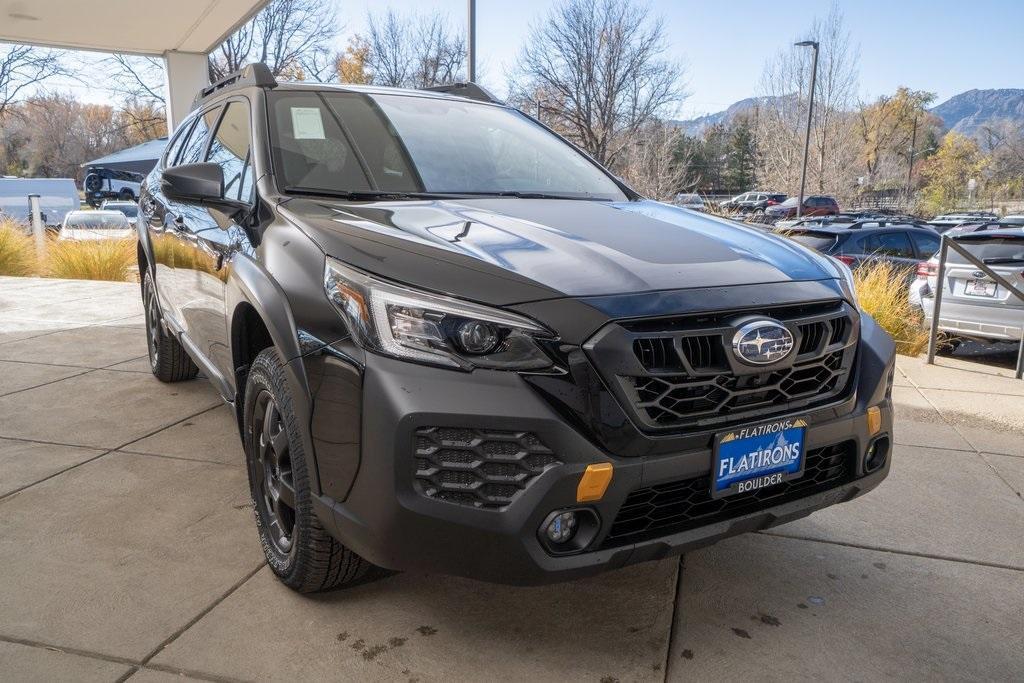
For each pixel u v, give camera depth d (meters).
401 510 1.94
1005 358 7.47
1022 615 2.49
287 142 2.95
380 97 3.44
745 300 2.11
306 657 2.17
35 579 2.54
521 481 1.91
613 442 1.93
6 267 11.10
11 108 42.84
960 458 3.95
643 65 32.34
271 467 2.56
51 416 4.21
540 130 3.76
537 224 2.47
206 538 2.84
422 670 2.13
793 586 2.64
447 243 2.18
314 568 2.31
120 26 12.84
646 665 2.18
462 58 33.97
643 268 2.15
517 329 1.92
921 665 2.22
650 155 32.38
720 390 2.07
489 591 2.53
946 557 2.87
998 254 7.05
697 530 2.09
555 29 32.53
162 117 37.56
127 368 5.27
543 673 2.13
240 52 33.00
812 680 2.14
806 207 39.66
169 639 2.23
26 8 11.61
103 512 3.04
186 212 3.58
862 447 2.38
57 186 27.38
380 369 1.97
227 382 3.07
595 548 1.98
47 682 2.04
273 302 2.28
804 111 45.75
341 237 2.24
